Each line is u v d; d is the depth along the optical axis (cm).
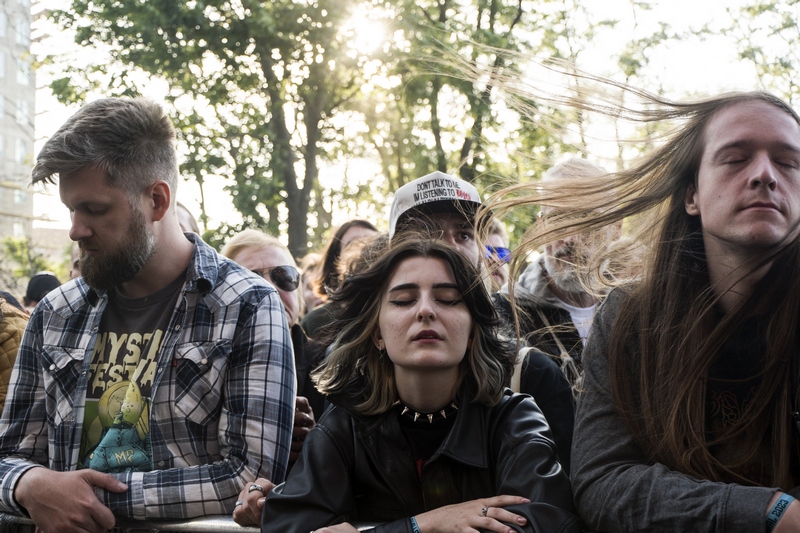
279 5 1803
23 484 223
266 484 210
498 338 210
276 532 186
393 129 1955
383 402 200
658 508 163
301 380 316
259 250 377
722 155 175
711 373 178
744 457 175
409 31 1603
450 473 194
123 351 241
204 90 1902
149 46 1825
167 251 242
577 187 204
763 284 176
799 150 173
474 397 200
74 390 240
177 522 219
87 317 248
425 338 194
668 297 185
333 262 455
